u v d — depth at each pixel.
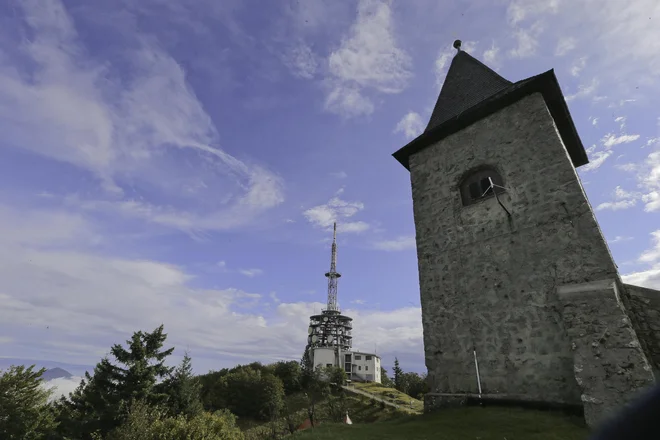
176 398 26.83
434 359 11.09
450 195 12.59
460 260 11.55
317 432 9.23
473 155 12.48
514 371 9.47
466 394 10.07
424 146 14.12
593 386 7.68
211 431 20.00
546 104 12.16
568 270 9.34
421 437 7.82
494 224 11.15
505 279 10.39
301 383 57.59
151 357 28.05
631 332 7.68
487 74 14.07
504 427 7.78
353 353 75.44
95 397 25.58
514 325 9.83
